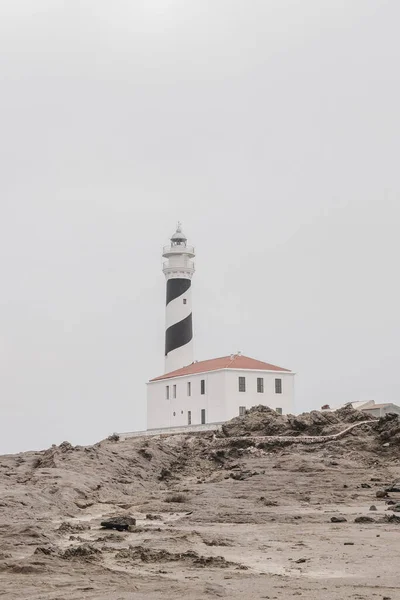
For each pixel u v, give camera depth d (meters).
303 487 44.53
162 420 108.69
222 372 97.62
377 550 23.23
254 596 16.31
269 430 66.69
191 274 119.94
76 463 49.53
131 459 54.81
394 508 34.59
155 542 24.78
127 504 38.31
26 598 15.92
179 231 122.06
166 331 119.19
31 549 22.84
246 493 42.06
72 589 16.84
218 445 64.75
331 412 69.06
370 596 16.36
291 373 101.50
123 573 18.89
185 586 17.25
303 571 19.89
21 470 47.69
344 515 32.62
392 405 95.00
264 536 26.39
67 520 31.80
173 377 106.81
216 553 22.78
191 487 45.75
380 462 55.94
